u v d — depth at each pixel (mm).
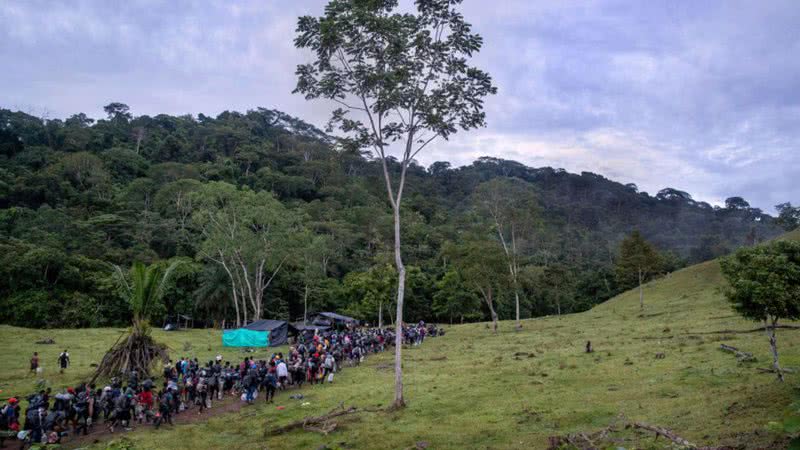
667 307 52906
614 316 55375
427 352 41094
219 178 125062
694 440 12195
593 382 22094
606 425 15148
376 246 110062
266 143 167250
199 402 23984
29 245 64688
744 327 32875
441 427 17078
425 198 157500
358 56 22641
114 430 19500
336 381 28891
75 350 41938
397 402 20438
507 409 18797
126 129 151625
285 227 58844
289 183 134250
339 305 83312
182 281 71812
